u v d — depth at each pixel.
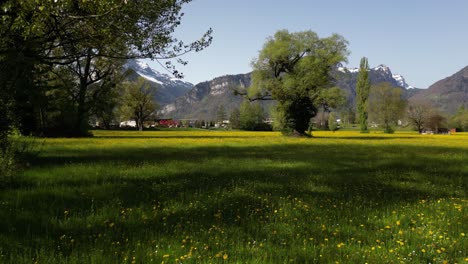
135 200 10.16
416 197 11.45
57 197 10.22
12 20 11.25
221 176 15.42
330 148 37.44
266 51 67.38
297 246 6.50
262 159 23.59
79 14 12.05
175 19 14.66
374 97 128.88
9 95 12.95
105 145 35.09
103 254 5.94
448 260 5.95
